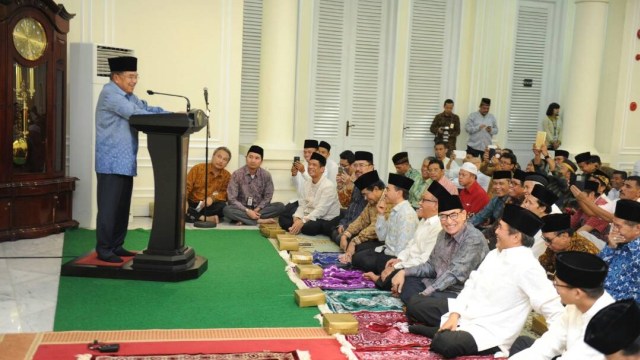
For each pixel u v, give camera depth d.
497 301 3.30
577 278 2.43
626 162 9.55
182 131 4.45
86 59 5.96
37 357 3.15
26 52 5.36
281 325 3.76
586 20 8.72
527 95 9.77
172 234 4.58
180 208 4.60
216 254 5.37
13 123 5.36
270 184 6.84
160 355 3.18
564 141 9.00
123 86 4.55
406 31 9.12
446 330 3.35
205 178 6.59
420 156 9.48
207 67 7.09
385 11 9.15
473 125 9.20
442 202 3.88
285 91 7.36
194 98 7.07
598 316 1.91
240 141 8.62
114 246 4.77
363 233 5.26
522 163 9.83
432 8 9.27
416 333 3.66
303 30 8.70
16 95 5.36
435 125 9.23
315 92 8.96
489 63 9.41
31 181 5.53
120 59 4.50
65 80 5.83
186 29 6.97
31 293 4.15
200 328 3.66
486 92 9.45
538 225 3.20
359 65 9.12
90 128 5.99
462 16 9.30
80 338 3.43
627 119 9.47
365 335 3.61
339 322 3.60
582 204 4.80
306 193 6.52
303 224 6.34
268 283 4.60
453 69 9.45
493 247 5.04
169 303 4.08
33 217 5.58
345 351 3.33
